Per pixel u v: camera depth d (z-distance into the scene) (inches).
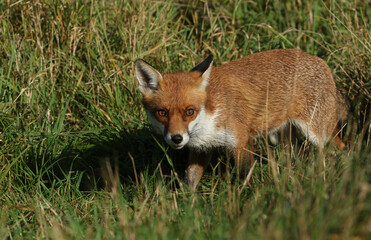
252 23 522.3
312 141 396.8
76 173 373.1
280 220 212.2
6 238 293.3
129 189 363.6
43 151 394.6
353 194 212.1
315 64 404.8
